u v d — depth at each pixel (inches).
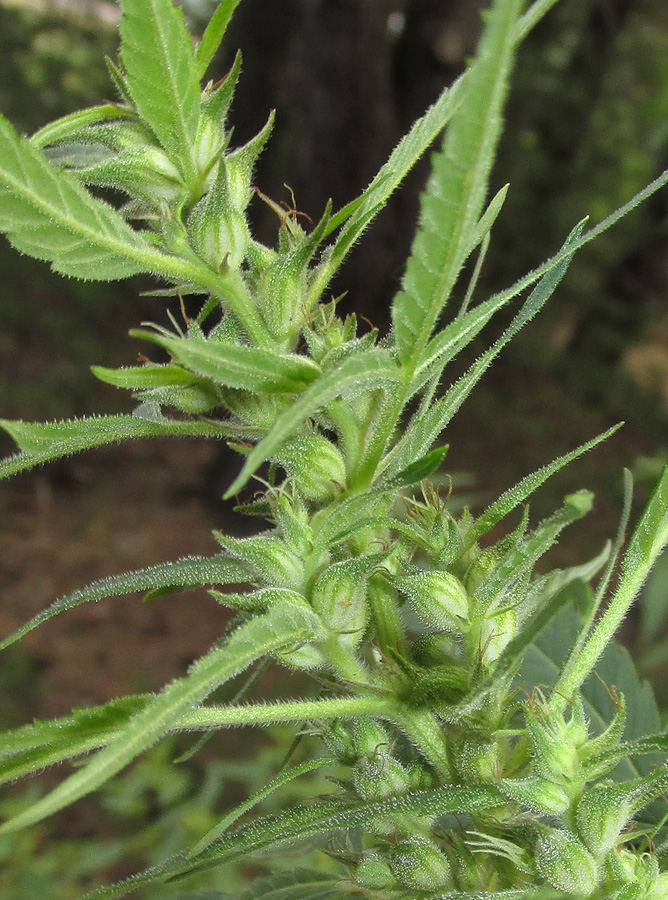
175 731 2.5
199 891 3.7
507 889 2.7
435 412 2.8
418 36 22.7
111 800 10.3
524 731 2.6
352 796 2.9
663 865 2.7
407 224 19.9
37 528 24.3
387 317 20.4
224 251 2.5
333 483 2.7
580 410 31.1
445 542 2.7
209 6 20.4
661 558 5.9
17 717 17.5
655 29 30.8
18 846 10.9
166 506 25.8
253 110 22.1
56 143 2.8
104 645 20.1
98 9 36.4
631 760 3.8
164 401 2.7
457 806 2.4
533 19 2.7
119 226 2.4
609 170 32.7
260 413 2.6
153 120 2.5
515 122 31.3
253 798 2.6
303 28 20.4
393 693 2.7
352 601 2.6
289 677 17.4
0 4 33.1
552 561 20.9
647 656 6.5
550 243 33.0
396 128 22.4
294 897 3.3
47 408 27.5
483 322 2.7
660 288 33.4
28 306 31.3
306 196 21.2
